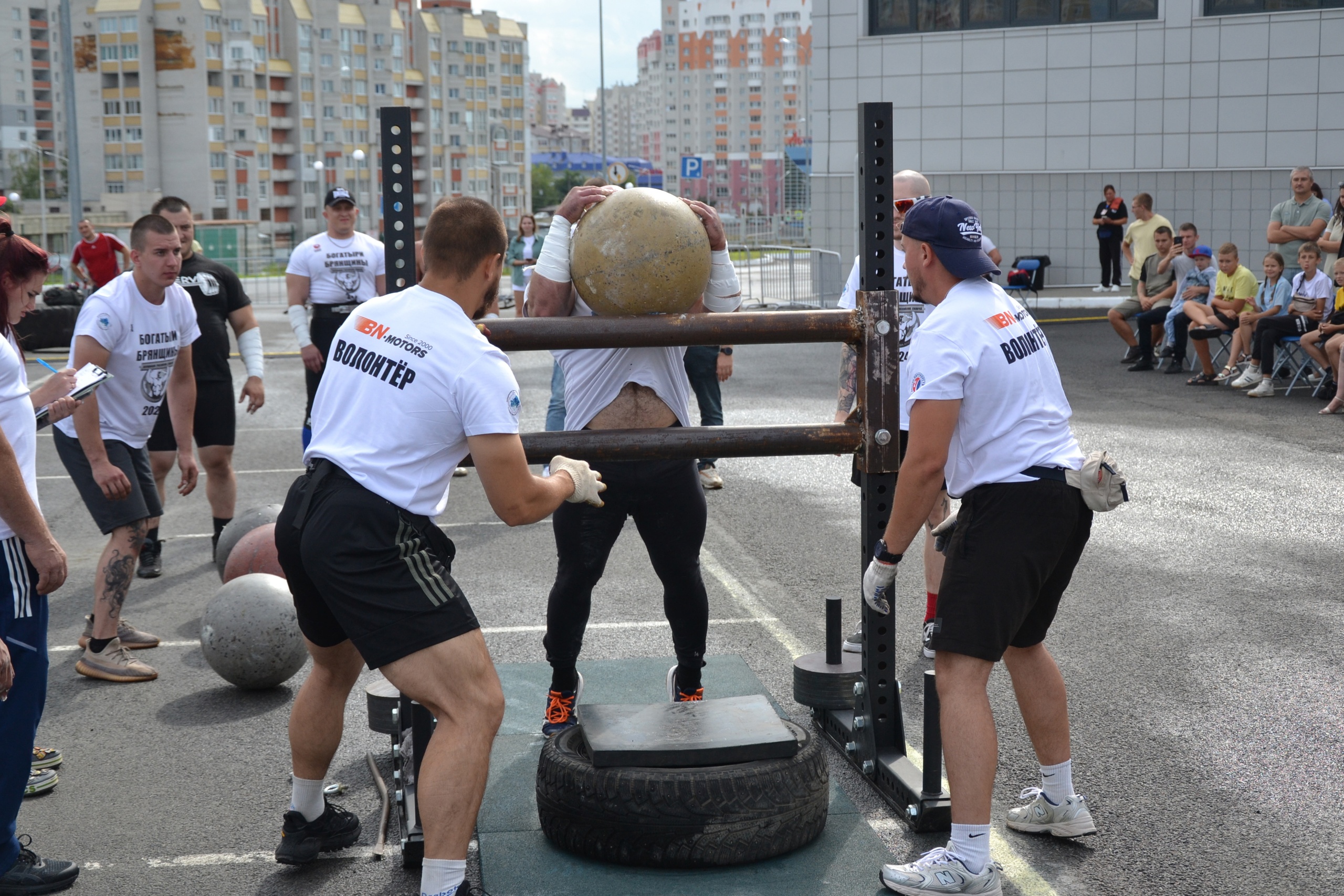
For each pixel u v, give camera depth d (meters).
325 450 3.04
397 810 4.02
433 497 3.04
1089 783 4.12
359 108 145.12
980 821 3.27
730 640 5.73
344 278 8.28
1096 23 20.78
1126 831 3.77
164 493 9.52
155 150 128.75
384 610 2.94
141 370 5.48
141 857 3.71
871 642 4.08
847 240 22.66
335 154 142.38
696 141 193.62
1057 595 3.52
